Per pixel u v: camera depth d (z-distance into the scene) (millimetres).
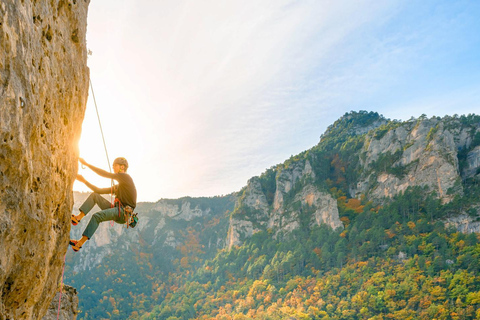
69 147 5434
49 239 4879
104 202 6902
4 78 3314
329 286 189875
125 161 7359
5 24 3312
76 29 5582
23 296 4426
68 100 5281
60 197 5191
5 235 3627
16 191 3742
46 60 4395
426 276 169750
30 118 3893
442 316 134625
